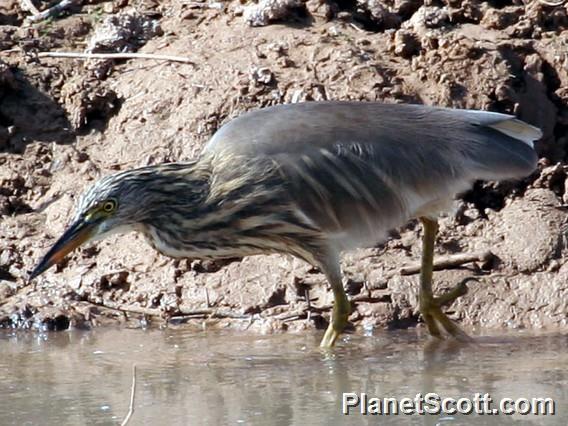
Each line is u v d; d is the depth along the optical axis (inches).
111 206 498.9
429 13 645.9
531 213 566.3
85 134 625.6
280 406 430.9
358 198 505.0
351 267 556.4
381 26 660.1
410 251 565.6
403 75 619.5
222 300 548.7
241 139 509.7
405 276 548.7
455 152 511.8
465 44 620.7
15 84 634.8
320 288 549.3
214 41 645.9
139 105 622.5
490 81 612.1
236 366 481.4
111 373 474.3
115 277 561.3
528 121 615.2
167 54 644.1
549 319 528.4
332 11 658.8
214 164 510.9
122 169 604.1
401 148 508.7
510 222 565.0
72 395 446.3
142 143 609.9
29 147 619.8
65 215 588.4
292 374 470.0
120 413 424.8
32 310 546.3
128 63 647.8
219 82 620.1
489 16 649.6
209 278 558.3
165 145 606.2
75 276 565.3
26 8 689.0
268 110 522.9
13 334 535.5
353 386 452.1
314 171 503.2
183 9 671.8
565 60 631.2
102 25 659.4
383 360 487.2
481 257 549.3
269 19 652.7
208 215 509.0
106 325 544.7
